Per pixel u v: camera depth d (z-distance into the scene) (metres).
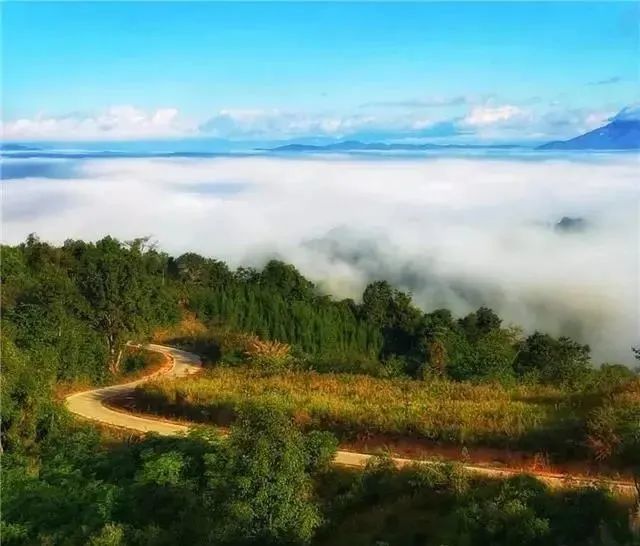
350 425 18.59
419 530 11.71
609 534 9.69
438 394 22.34
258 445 12.50
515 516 10.75
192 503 13.50
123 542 12.78
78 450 18.73
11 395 19.92
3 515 14.80
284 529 11.84
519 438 16.34
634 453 14.65
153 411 24.78
